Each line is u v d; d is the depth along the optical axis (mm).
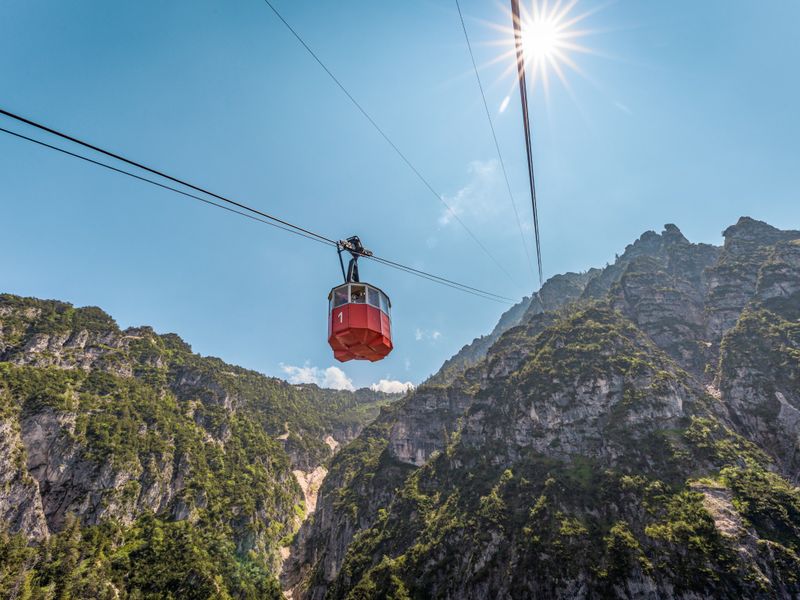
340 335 21953
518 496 123688
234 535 198125
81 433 181750
